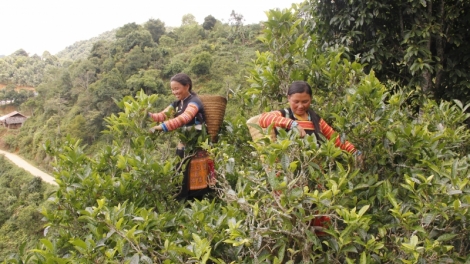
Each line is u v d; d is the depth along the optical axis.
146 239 2.11
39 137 43.59
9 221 29.02
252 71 3.31
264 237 1.98
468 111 4.68
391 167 2.55
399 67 5.03
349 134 2.58
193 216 2.25
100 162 3.09
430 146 2.40
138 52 50.00
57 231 2.66
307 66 3.22
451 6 4.68
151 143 3.13
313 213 2.00
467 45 4.71
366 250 1.87
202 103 3.25
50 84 55.69
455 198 1.87
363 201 2.17
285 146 1.84
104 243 2.06
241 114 3.90
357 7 4.50
